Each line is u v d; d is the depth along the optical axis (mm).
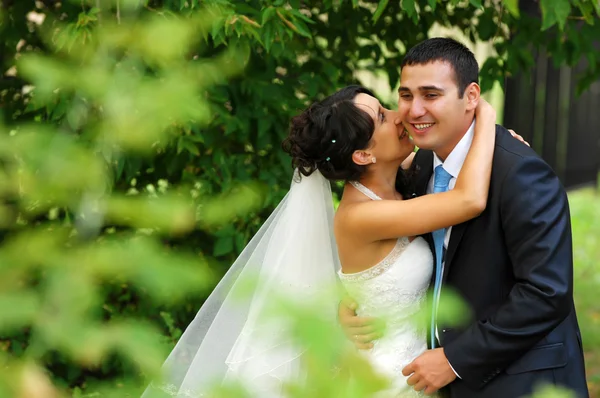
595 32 5344
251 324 3322
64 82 2051
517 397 3160
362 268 3488
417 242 3535
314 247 3703
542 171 3152
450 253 3307
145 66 3408
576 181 11336
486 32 5352
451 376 3236
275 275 3646
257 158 4996
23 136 1998
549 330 3096
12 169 1982
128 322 1679
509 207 3117
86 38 3375
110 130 2104
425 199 3270
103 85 2061
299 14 4316
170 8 4043
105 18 3455
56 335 1572
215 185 4734
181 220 1974
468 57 3244
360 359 1480
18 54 4828
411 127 3285
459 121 3260
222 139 4961
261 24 4246
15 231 2225
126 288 4539
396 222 3301
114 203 1982
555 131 10609
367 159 3508
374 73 5652
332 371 1492
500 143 3252
